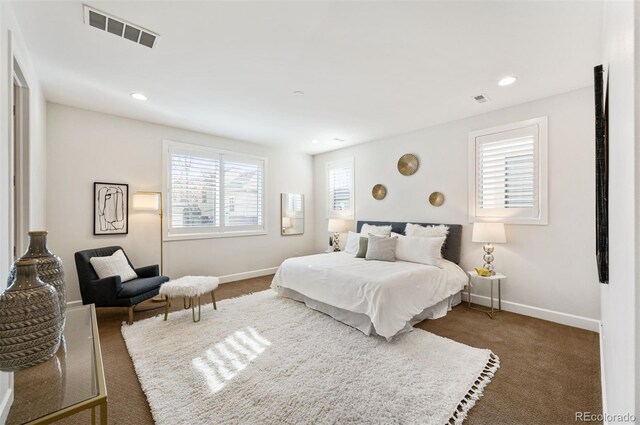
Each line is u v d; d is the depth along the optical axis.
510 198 3.40
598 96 1.58
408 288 2.84
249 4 1.76
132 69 2.56
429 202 4.22
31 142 2.38
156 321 3.06
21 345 1.07
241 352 2.38
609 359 1.32
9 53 1.69
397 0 1.72
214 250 4.73
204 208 4.66
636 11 0.52
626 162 0.67
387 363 2.19
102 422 1.10
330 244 5.63
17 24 1.90
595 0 1.69
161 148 4.18
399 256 3.80
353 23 1.94
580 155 2.91
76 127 3.50
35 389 1.15
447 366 2.15
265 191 5.45
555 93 3.03
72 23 1.92
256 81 2.79
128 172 3.89
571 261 2.96
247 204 5.22
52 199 3.33
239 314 3.25
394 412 1.67
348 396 1.81
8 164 1.63
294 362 2.21
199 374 2.06
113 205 3.76
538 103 3.18
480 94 3.06
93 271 3.13
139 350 2.41
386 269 3.16
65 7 1.77
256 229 5.35
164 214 4.20
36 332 1.11
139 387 1.94
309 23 1.94
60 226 3.38
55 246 3.35
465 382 1.95
